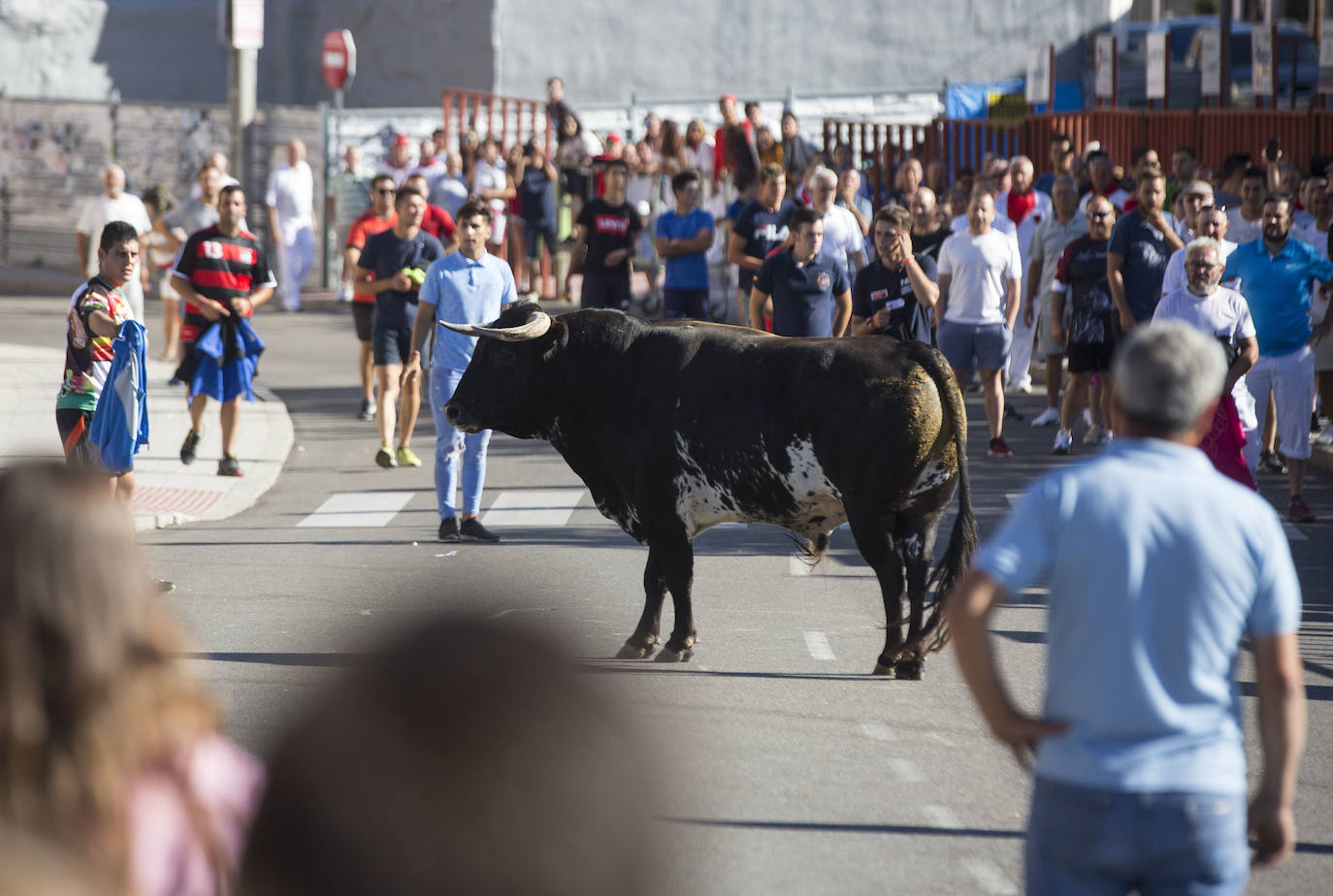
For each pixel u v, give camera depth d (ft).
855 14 234.17
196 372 96.99
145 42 270.46
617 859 9.86
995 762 45.65
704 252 124.16
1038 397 129.90
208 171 137.28
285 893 9.96
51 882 13.93
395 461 103.09
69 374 69.26
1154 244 94.73
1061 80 234.17
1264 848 24.52
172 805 18.11
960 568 48.44
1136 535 24.12
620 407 56.08
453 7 231.50
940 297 101.35
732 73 233.96
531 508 89.56
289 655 56.03
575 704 9.96
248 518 87.61
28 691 17.19
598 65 231.50
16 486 17.58
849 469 52.13
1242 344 70.23
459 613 10.32
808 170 154.30
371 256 100.22
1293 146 177.58
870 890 35.88
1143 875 23.93
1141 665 23.90
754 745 46.80
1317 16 198.08
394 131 205.16
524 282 184.14
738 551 78.79
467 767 9.78
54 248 221.05
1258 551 24.13
